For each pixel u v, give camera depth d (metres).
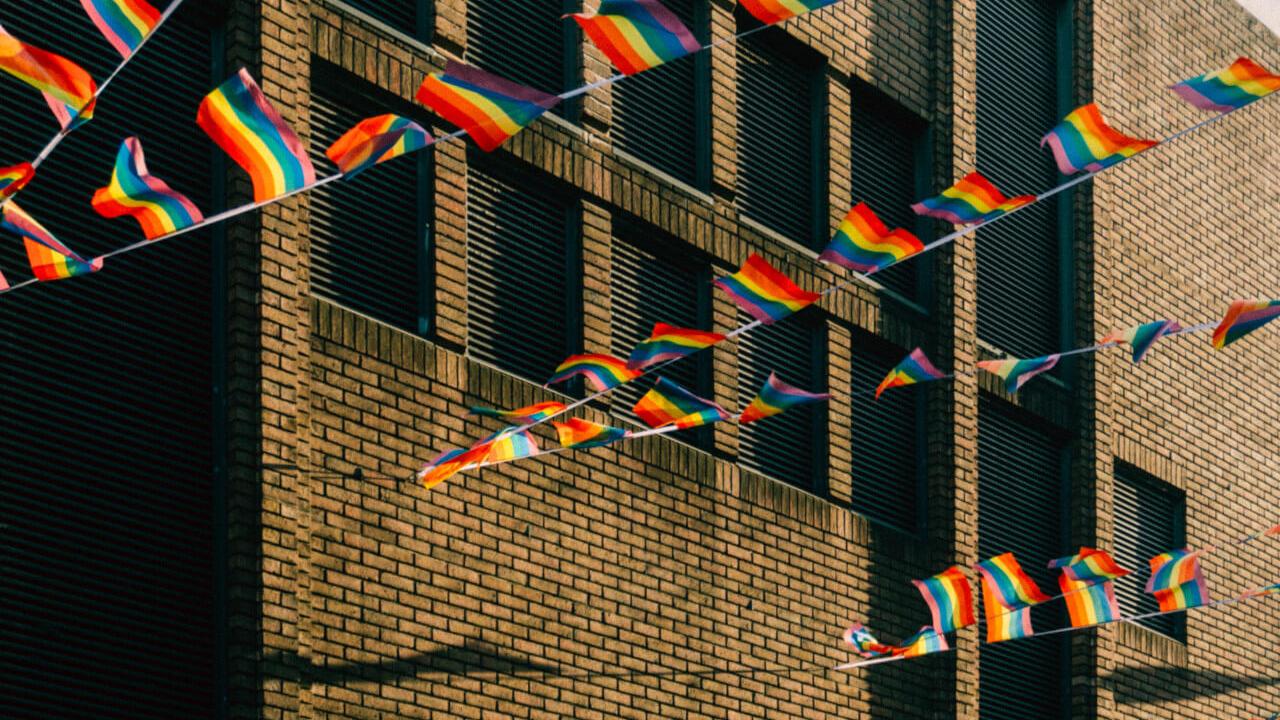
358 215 11.26
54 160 9.78
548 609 11.50
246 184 10.38
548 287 12.45
